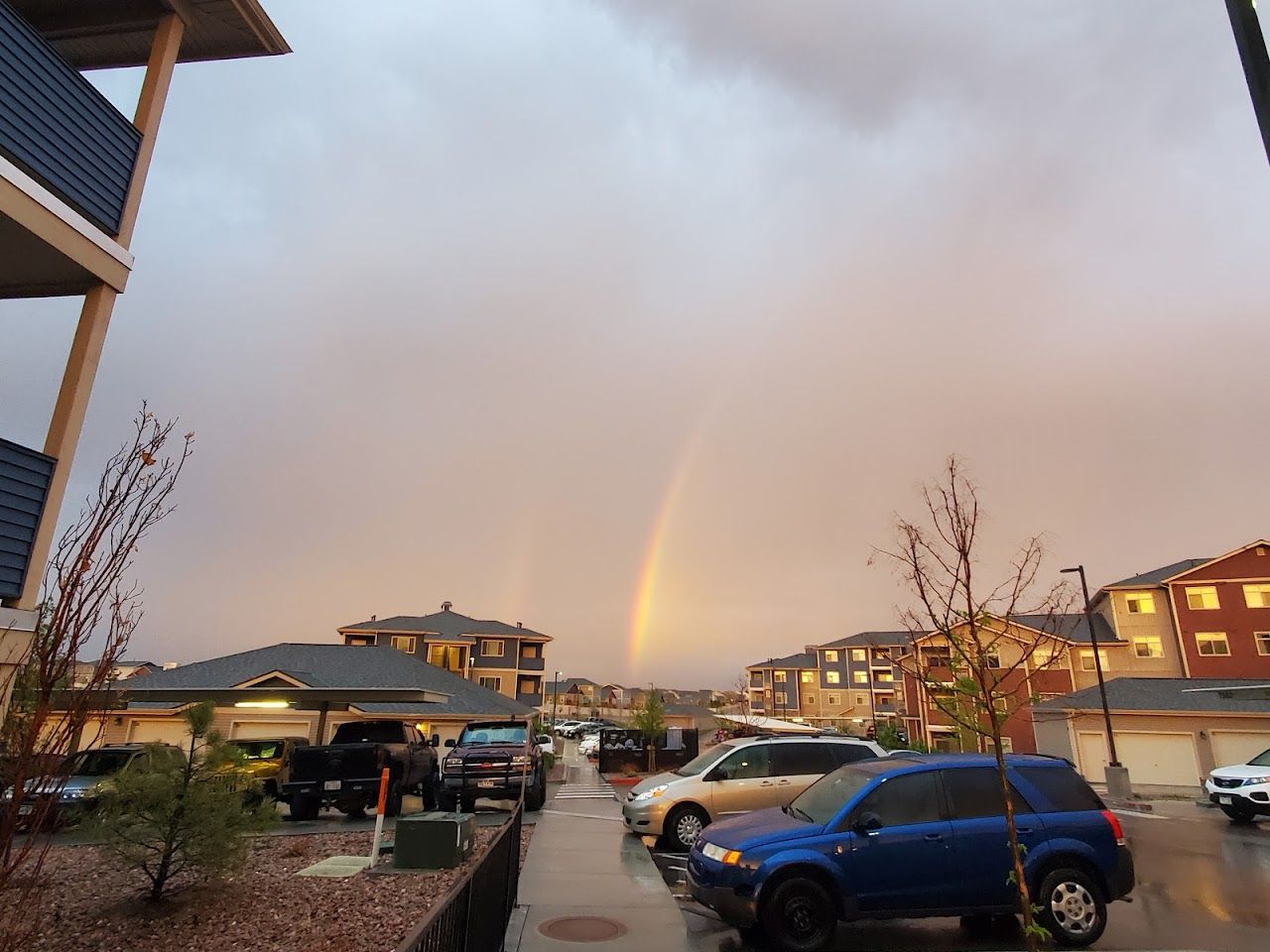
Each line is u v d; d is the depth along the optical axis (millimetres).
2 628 6320
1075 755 34219
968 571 5961
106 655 4250
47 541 7012
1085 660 43656
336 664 31250
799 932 6773
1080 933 6879
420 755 17391
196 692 19062
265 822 8227
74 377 7664
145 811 7727
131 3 9945
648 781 12883
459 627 61469
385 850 10977
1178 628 42281
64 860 9914
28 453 6922
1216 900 8836
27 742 3885
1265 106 3568
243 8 9930
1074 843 7121
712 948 7129
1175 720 32812
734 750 12188
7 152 6957
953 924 7797
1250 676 39844
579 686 144125
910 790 7406
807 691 87000
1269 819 18328
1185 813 20156
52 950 6301
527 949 6238
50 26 10211
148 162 8875
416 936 2691
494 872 5539
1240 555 41875
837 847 7004
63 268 7934
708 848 7516
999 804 7340
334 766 14625
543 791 17141
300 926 7031
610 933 6727
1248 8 3705
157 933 6824
